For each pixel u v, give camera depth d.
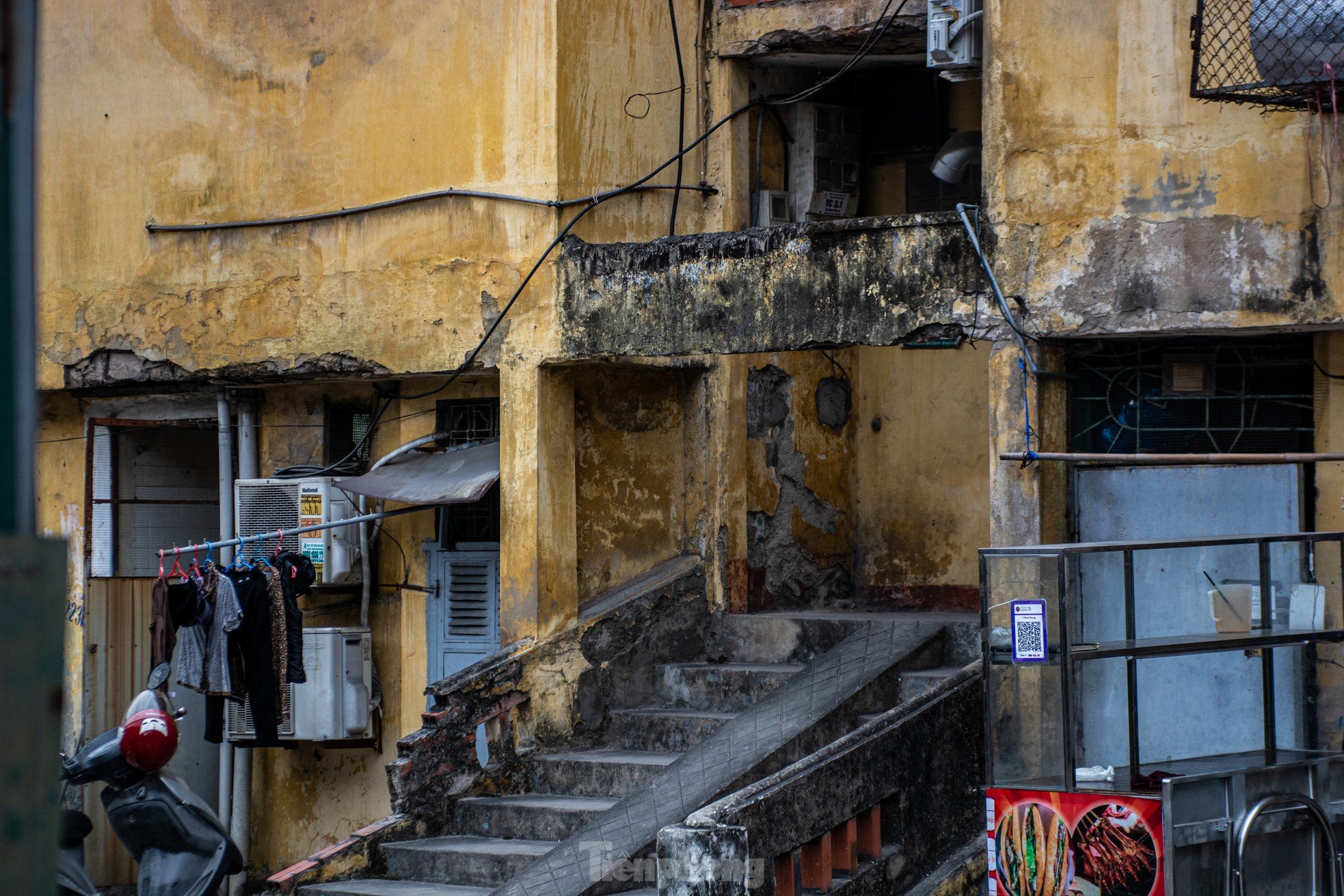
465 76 9.90
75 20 11.41
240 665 9.86
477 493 9.69
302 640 10.23
